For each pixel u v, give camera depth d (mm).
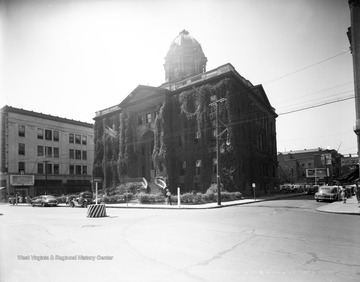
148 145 46344
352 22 20953
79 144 64688
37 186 54594
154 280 5703
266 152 51656
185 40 49594
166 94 42469
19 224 14984
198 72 48500
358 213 17734
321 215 17219
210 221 14711
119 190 43500
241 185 38031
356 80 20797
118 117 51562
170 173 40188
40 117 57219
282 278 5734
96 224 14578
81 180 63469
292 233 10820
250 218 15805
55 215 21016
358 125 20656
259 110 49906
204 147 38250
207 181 37469
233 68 39812
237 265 6637
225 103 37469
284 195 45969
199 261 7023
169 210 23672
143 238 10117
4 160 49781
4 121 50594
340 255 7480
